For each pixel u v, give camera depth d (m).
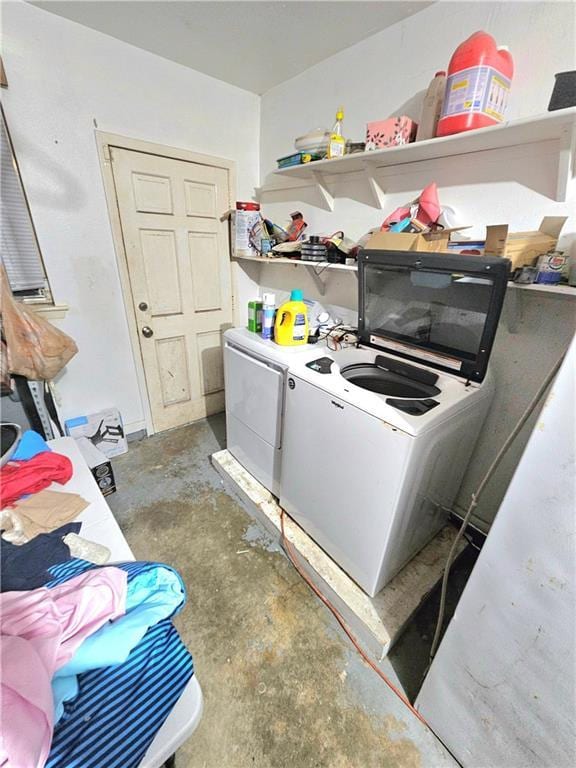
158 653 0.69
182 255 2.27
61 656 0.60
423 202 1.42
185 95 1.97
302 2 1.39
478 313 1.15
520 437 1.43
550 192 1.18
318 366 1.38
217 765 0.96
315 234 2.14
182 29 1.59
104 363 2.17
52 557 0.90
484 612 0.78
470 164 1.36
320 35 1.60
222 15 1.49
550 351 1.29
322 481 1.34
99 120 1.74
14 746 0.45
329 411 1.23
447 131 1.19
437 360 1.35
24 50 1.48
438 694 0.96
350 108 1.76
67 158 1.71
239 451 1.96
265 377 1.54
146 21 1.54
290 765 0.97
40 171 1.66
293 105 2.07
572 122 0.97
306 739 1.02
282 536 1.58
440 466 1.25
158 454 2.34
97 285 2.00
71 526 1.03
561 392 0.58
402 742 1.02
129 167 1.90
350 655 1.23
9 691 0.48
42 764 0.47
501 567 0.72
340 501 1.28
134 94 1.80
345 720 1.06
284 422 1.49
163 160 2.01
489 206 1.34
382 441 1.06
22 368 1.58
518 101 1.21
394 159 1.52
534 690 0.72
